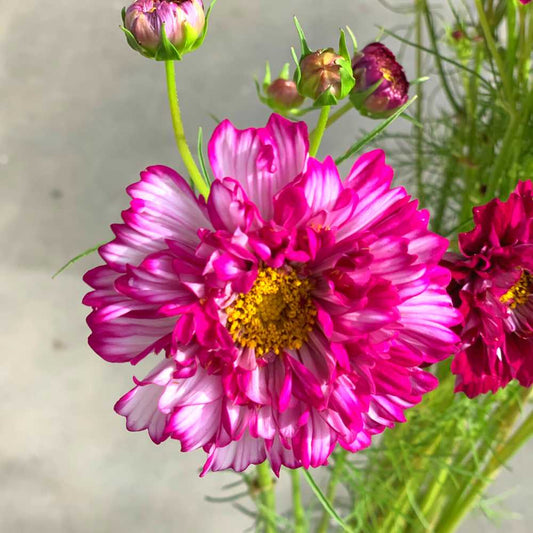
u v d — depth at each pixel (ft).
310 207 0.38
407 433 0.66
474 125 0.62
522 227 0.42
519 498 0.96
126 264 0.38
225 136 0.38
